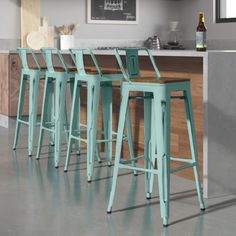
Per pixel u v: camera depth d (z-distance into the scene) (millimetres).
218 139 3924
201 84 4133
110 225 3250
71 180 4363
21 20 7746
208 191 3885
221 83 3916
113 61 5160
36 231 3148
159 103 3328
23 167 4820
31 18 7812
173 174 4531
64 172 4645
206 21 8188
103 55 5348
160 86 3324
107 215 3445
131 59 3674
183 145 4379
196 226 3221
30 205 3666
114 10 8398
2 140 6141
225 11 8070
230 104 3965
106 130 4953
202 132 4133
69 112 6793
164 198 3256
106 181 4336
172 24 8602
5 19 7664
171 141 4500
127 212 3506
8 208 3602
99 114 5539
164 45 8406
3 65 7008
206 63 3844
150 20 8633
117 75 4578
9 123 6984
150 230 3154
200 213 3484
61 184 4230
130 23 8508
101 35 8344
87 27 8242
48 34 7910
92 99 4488
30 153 5312
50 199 3809
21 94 5633
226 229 3164
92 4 8242
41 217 3408
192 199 3809
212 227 3201
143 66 4773
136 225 3246
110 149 4898
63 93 4945
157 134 3320
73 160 5129
